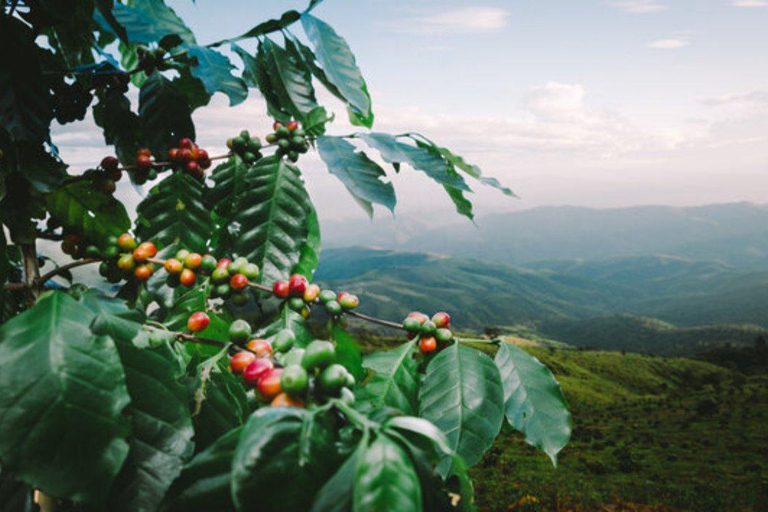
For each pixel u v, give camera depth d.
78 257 2.31
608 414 110.19
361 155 2.01
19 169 1.78
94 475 1.17
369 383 1.78
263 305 2.09
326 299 1.90
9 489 1.54
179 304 1.98
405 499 0.90
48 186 1.81
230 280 1.94
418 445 1.18
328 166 1.94
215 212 2.59
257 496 0.98
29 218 1.86
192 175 2.29
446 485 1.19
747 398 109.19
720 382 145.88
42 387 1.20
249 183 2.20
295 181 2.25
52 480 1.13
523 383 1.80
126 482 1.31
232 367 1.45
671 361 175.88
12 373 1.21
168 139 2.42
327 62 2.15
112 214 2.28
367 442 0.98
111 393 1.25
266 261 2.14
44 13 1.93
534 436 1.70
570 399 122.69
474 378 1.77
